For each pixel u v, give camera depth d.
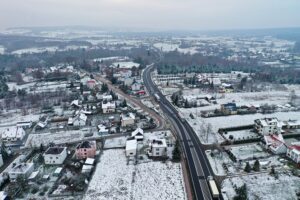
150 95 174.12
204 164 90.62
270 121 112.50
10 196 75.56
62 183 82.00
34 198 75.00
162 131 118.00
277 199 72.12
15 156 101.69
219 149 100.56
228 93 181.25
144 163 92.50
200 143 106.25
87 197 74.81
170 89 188.88
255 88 193.00
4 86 189.62
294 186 77.12
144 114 138.62
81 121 127.00
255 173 84.06
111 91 171.75
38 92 182.38
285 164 89.00
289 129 118.50
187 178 82.88
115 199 73.75
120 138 112.81
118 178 83.69
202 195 74.62
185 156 96.38
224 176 83.06
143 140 109.75
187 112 142.62
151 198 73.81
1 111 151.00
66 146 106.94
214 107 151.00
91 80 194.62
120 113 141.00
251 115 137.25
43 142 111.69
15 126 125.75
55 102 161.88
